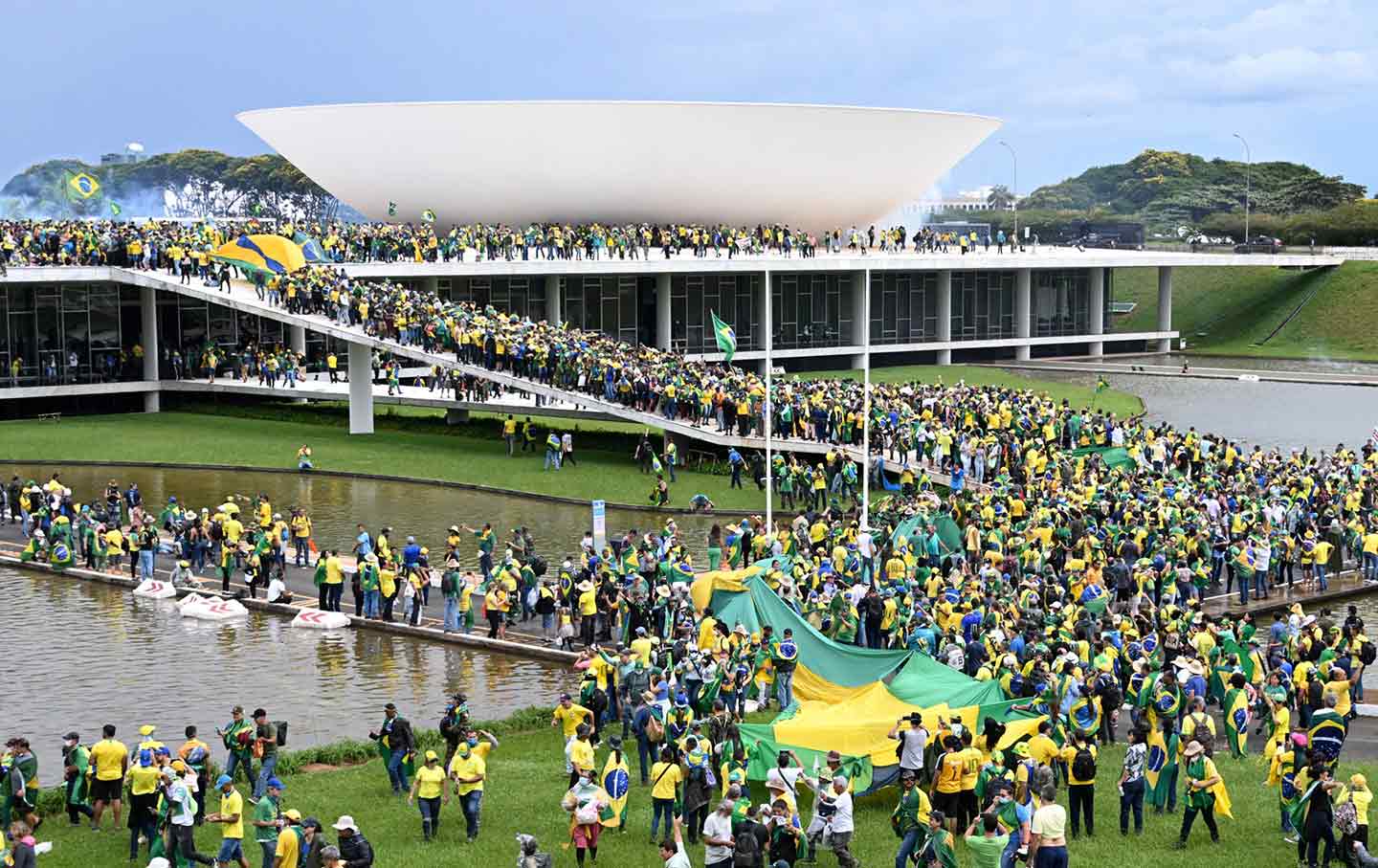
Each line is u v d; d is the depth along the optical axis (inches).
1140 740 1111.6
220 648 1731.1
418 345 3036.4
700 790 1108.5
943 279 4702.3
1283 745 1189.1
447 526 2345.0
